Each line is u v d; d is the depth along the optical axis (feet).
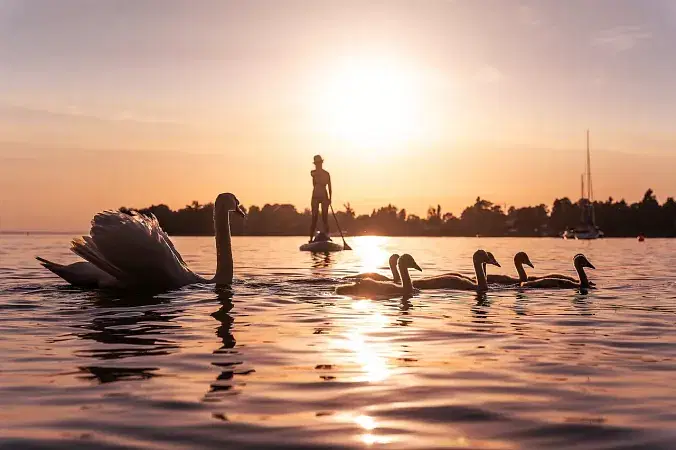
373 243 278.05
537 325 38.78
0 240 226.79
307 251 147.33
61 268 55.83
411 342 33.37
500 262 112.47
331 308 45.27
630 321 40.40
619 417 21.33
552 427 20.42
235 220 526.16
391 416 21.40
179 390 24.08
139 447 18.61
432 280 59.47
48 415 21.27
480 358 29.71
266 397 23.29
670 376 26.48
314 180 153.28
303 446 18.78
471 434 19.83
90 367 27.48
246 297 50.26
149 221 56.24
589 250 179.42
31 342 32.55
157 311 42.88
